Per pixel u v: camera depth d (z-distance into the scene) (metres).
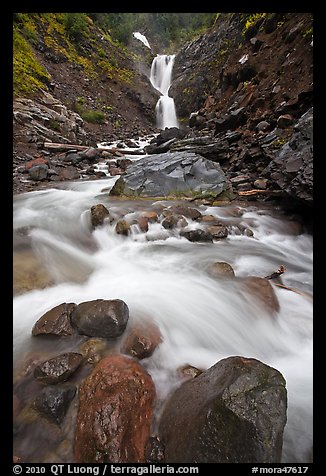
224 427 2.19
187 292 4.41
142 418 2.48
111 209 7.16
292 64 12.23
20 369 3.03
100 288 4.48
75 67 26.52
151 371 3.11
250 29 18.75
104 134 22.25
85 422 2.37
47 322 3.45
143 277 4.85
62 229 6.18
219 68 26.88
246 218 7.47
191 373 3.09
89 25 32.44
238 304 4.22
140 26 51.41
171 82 35.88
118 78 30.86
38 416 2.56
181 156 9.71
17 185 9.36
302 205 7.38
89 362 3.06
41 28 25.33
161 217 6.88
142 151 16.92
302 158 7.04
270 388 2.35
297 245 6.67
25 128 13.65
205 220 7.09
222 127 14.14
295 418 2.89
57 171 11.13
